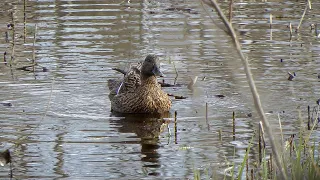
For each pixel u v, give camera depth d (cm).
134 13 2058
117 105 1334
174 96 1425
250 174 962
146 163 1022
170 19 1981
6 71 1559
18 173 978
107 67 1587
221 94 1407
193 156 1050
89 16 2016
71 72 1555
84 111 1317
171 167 1004
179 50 1702
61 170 990
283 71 1538
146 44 1750
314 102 1328
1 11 2059
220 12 605
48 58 1647
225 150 1077
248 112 1291
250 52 1675
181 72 1568
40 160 1034
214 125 1216
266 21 1958
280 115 1254
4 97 1380
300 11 2080
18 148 1087
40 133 1166
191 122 1247
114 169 995
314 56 1644
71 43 1766
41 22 1944
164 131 1194
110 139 1141
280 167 682
